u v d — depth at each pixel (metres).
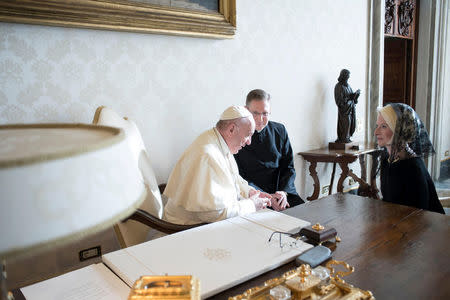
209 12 2.89
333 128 4.39
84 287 1.11
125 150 0.69
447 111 6.65
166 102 2.81
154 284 0.84
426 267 1.25
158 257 1.27
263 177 3.26
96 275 1.18
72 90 2.36
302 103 3.95
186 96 2.93
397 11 5.58
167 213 2.33
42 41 2.21
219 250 1.32
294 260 1.29
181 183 2.10
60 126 0.82
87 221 0.57
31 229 0.52
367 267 1.26
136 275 1.14
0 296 0.56
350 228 1.64
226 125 2.29
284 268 1.24
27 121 2.21
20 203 0.51
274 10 3.50
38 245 0.52
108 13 2.34
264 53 3.48
